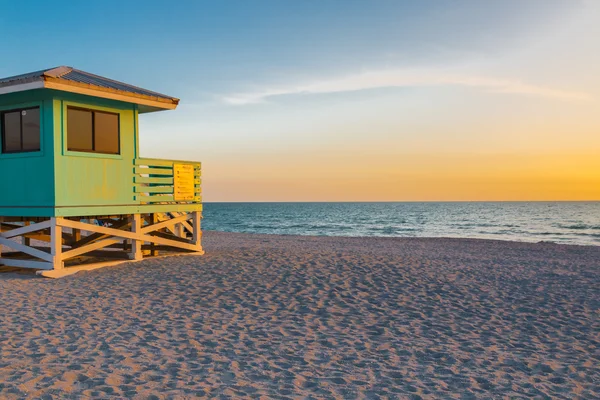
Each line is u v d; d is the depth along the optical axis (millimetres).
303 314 8805
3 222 14734
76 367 5992
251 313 8797
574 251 22438
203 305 9281
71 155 12547
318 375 6012
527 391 5668
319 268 12609
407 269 12938
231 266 12891
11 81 11766
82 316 8430
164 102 14250
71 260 14406
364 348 7113
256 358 6551
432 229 61250
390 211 138625
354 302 9648
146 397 5148
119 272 12406
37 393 5164
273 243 24438
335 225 70312
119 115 13727
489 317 8930
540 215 105188
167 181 14812
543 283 12070
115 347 6816
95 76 14070
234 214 122000
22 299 9672
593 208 160875
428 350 7078
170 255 15148
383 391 5555
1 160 13148
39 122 12492
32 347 6750
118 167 13641
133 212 13953
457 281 11859
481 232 55375
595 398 5527
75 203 12633
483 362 6637
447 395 5488
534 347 7340
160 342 7105
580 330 8273
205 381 5664
